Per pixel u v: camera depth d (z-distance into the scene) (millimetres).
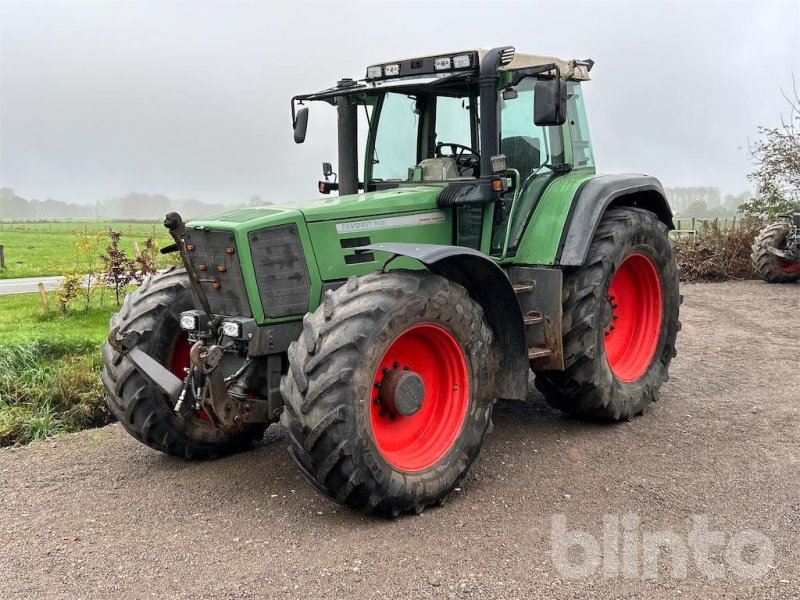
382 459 3797
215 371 3965
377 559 3486
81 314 11047
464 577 3309
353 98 5520
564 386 5191
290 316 4285
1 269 19844
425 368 4316
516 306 4418
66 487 4516
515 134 5121
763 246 12555
